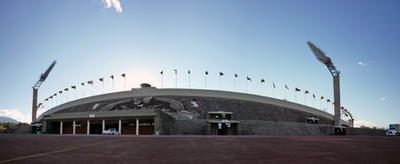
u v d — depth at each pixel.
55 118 71.25
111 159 13.85
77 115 68.00
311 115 97.19
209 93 91.88
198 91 91.94
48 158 14.09
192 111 78.06
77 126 69.88
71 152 16.78
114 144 22.72
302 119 89.88
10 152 16.64
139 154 15.93
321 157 14.77
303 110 98.81
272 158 14.37
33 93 108.00
